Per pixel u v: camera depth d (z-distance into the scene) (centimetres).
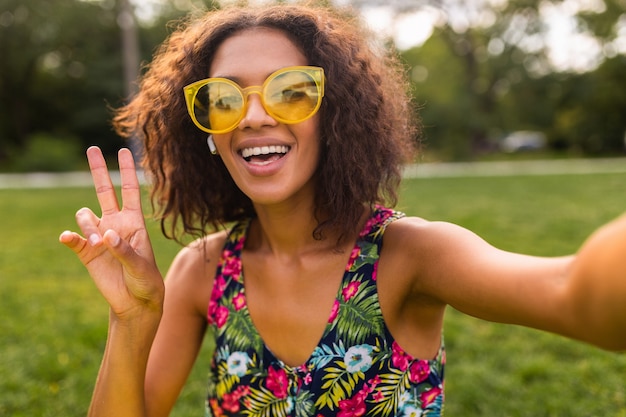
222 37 154
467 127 3281
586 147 3616
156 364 168
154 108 178
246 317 157
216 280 164
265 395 152
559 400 341
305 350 149
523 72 3522
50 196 1582
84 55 3697
